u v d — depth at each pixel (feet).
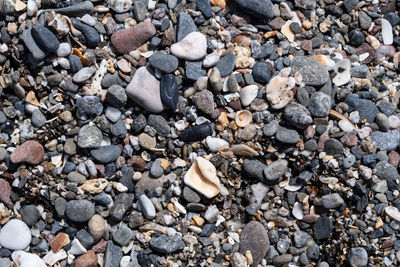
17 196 2.28
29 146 2.25
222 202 2.32
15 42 2.27
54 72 2.26
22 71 2.27
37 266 2.24
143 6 2.33
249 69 2.34
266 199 2.33
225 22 2.38
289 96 2.28
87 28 2.27
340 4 2.48
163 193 2.30
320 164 2.32
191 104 2.32
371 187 2.33
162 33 2.32
